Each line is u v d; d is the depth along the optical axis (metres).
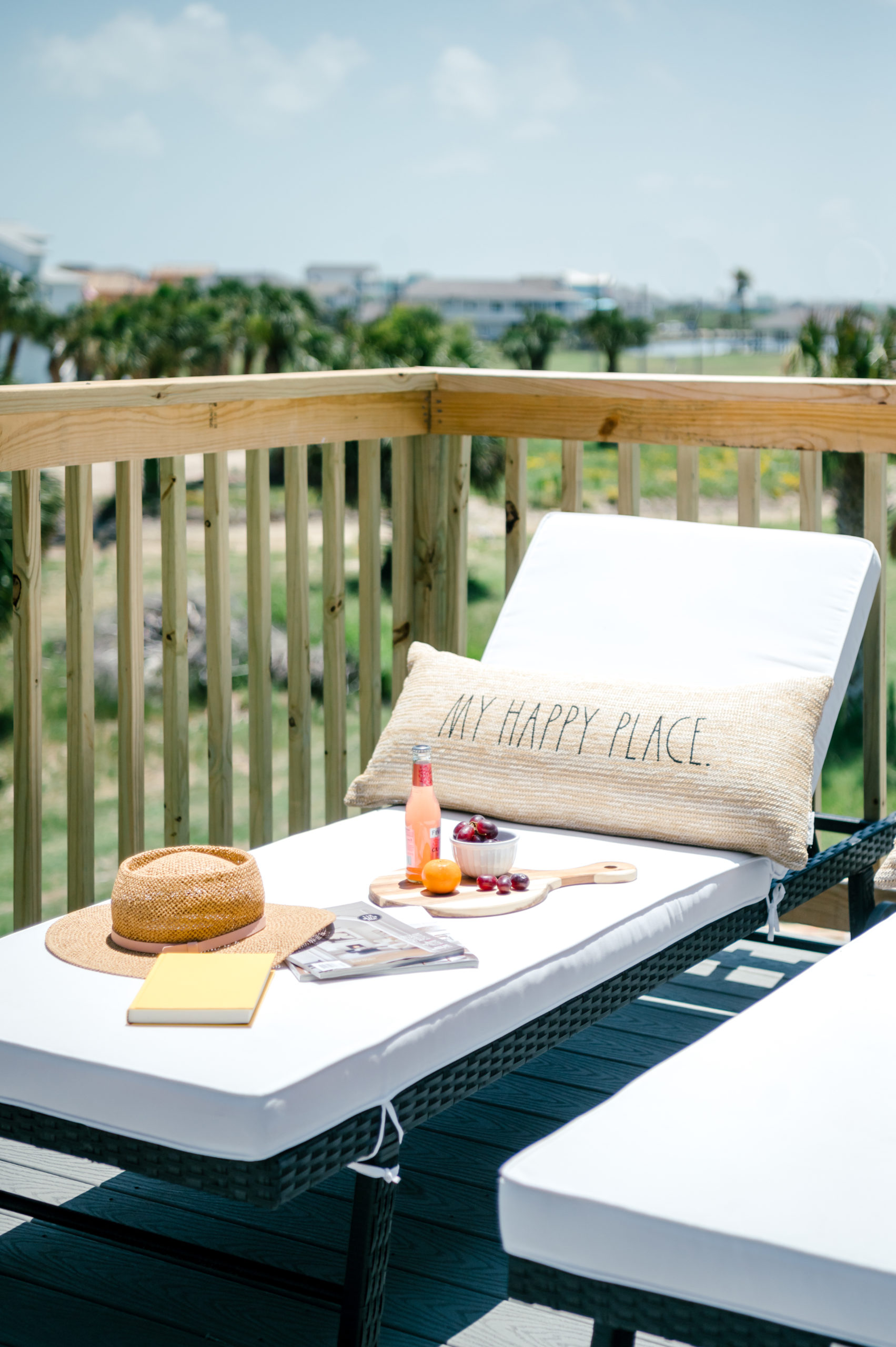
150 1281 1.75
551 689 2.40
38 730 2.38
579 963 1.79
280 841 2.25
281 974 1.68
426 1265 1.78
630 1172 1.20
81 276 21.59
